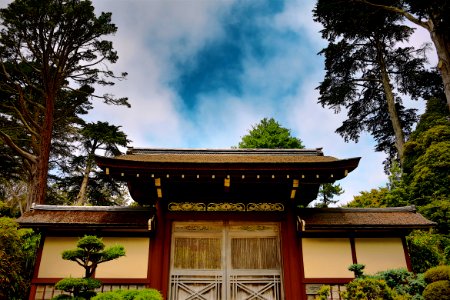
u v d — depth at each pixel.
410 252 10.12
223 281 8.73
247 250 9.08
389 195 15.81
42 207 9.38
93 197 26.95
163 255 8.73
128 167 8.14
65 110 22.83
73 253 6.21
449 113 17.67
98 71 20.98
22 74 19.33
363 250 8.84
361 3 16.95
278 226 9.33
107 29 18.75
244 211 9.26
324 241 8.95
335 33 19.88
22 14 16.58
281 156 10.62
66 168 27.00
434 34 15.12
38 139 19.36
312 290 8.43
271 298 8.62
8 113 20.86
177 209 9.23
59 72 19.12
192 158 9.85
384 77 21.42
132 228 8.67
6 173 22.75
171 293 8.59
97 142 25.47
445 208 12.45
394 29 20.59
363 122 24.25
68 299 5.95
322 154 10.98
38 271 8.38
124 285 8.40
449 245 9.95
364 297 6.39
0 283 7.81
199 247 9.09
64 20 17.67
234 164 8.18
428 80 21.14
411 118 23.34
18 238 8.52
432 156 15.12
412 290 6.89
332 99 21.94
